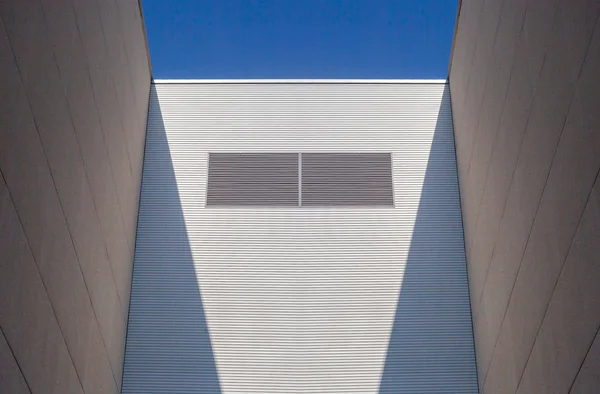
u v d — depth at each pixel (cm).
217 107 1073
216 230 980
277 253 964
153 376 888
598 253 527
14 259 540
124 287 904
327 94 1085
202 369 892
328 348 905
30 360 576
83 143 720
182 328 916
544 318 644
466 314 929
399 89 1090
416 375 891
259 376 888
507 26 759
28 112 568
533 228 674
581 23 552
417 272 955
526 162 693
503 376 776
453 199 1005
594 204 533
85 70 727
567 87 582
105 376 811
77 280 701
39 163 593
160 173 1020
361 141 1049
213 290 940
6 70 523
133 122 959
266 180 1019
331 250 967
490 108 829
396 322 922
